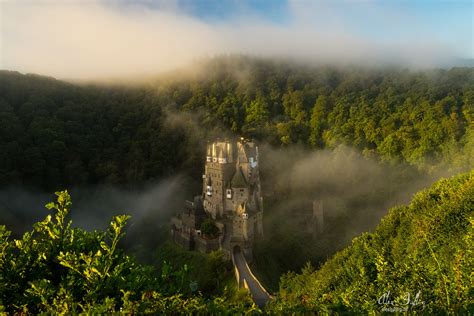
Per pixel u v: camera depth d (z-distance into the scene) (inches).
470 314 693.9
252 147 4136.3
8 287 622.2
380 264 1130.7
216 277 3034.0
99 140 6264.8
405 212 2347.4
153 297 636.7
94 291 604.1
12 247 688.4
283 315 809.5
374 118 6663.4
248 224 3341.5
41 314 558.6
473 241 1210.0
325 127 7042.3
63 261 625.9
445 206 1941.4
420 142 5669.3
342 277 1753.2
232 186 3799.2
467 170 4857.3
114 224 693.3
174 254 3695.9
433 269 966.4
